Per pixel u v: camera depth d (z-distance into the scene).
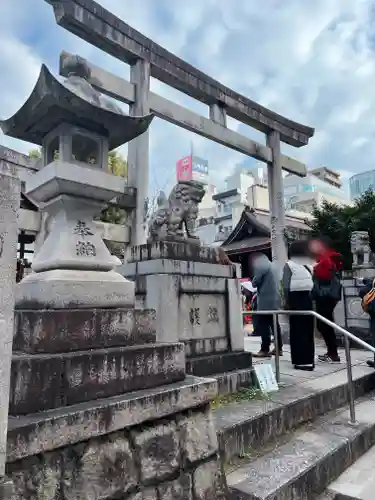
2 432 1.43
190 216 4.24
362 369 5.16
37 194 2.54
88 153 2.70
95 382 1.93
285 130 9.99
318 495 2.69
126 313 2.29
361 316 7.73
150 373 2.20
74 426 1.70
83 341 2.05
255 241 16.88
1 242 1.48
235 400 3.49
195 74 7.53
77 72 2.58
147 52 6.60
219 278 4.12
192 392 2.26
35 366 1.74
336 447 3.04
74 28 5.74
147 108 6.46
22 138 2.73
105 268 2.49
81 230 2.49
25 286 2.37
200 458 2.25
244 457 2.80
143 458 1.96
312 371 4.92
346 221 14.95
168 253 3.70
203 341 3.82
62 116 2.37
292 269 5.13
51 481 1.61
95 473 1.76
